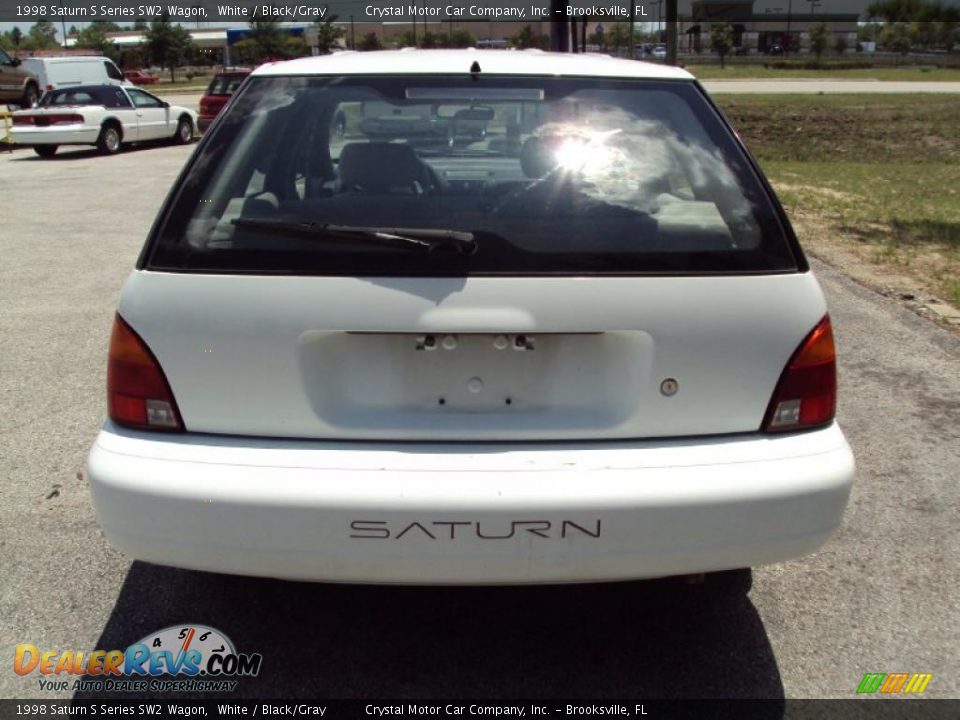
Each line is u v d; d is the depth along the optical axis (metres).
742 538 2.29
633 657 2.75
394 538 2.22
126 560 3.23
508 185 2.51
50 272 7.81
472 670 2.68
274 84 2.84
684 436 2.37
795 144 24.17
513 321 2.25
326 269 2.28
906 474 3.98
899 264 8.22
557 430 2.33
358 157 2.67
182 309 2.30
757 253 2.39
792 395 2.38
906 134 25.09
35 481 3.84
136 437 2.36
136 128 20.44
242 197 2.50
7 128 21.22
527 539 2.22
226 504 2.23
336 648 2.78
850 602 3.05
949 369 5.35
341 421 2.32
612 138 2.61
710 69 57.34
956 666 2.74
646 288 2.29
